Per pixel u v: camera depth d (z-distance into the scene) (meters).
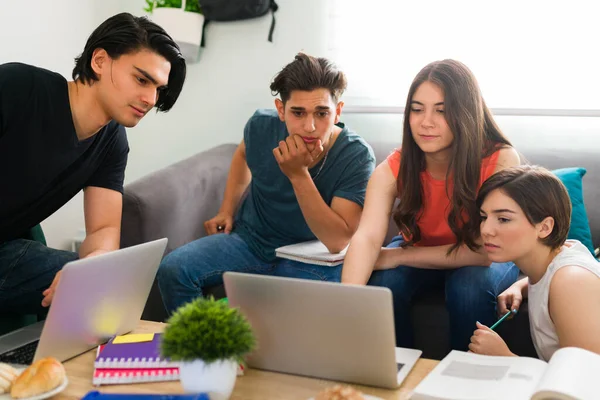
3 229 1.87
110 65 1.67
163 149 3.12
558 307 1.42
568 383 1.01
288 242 2.26
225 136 3.01
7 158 1.73
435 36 2.66
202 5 2.80
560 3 2.52
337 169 2.16
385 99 2.74
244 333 1.14
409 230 1.96
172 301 2.12
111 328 1.40
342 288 1.16
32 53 2.77
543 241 1.51
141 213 2.14
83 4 3.00
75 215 3.10
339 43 2.77
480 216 1.72
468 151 1.80
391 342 1.16
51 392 1.17
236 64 2.93
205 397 1.08
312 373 1.26
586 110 2.49
